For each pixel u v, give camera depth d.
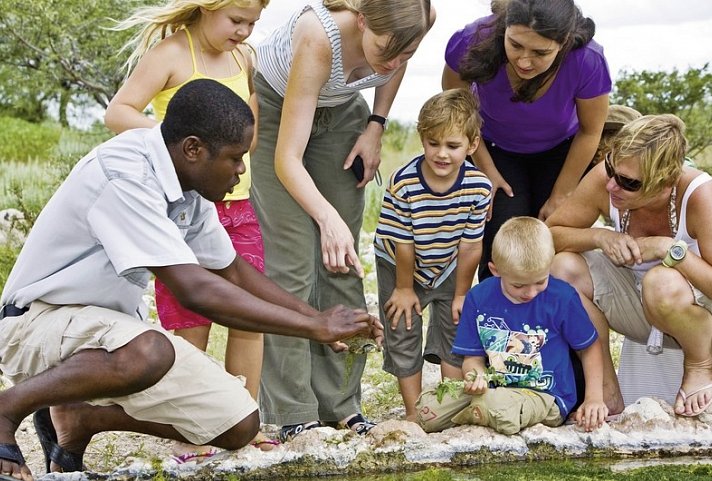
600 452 4.13
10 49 14.62
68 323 3.71
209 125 3.58
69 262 3.77
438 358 5.12
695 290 4.43
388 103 4.81
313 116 4.40
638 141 4.17
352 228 4.86
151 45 4.70
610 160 4.32
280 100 4.66
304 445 3.95
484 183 4.69
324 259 4.20
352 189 4.80
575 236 4.61
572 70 4.69
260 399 4.73
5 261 7.79
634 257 4.38
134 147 3.68
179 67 4.46
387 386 5.57
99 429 3.92
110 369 3.62
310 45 4.31
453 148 4.52
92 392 3.65
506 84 4.80
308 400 4.62
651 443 4.16
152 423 3.86
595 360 4.34
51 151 12.77
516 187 5.12
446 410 4.30
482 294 4.41
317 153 4.73
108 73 13.99
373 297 7.18
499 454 4.05
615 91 12.44
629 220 4.52
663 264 4.31
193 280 3.59
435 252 4.75
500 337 4.36
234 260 4.09
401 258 4.76
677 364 4.70
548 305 4.32
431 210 4.69
